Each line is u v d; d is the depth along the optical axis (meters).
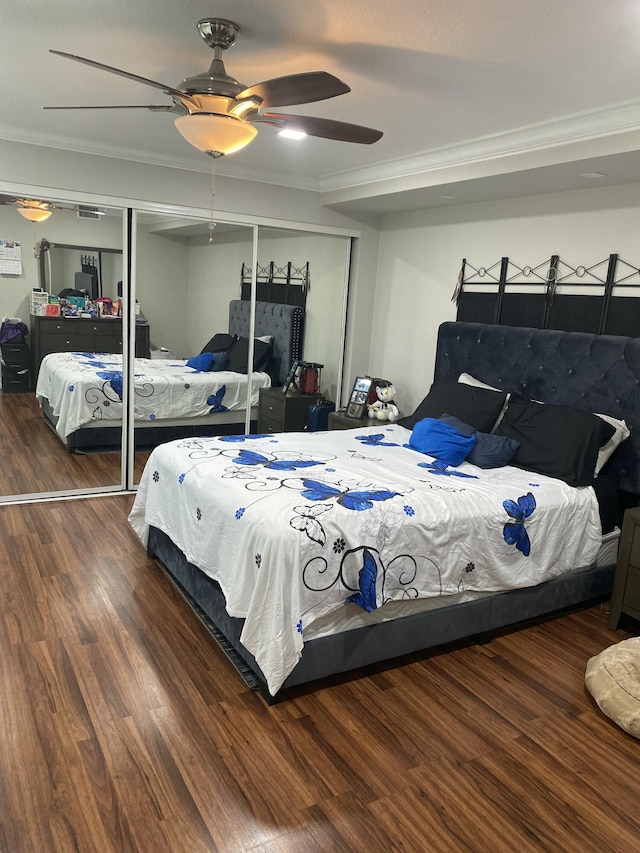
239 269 4.72
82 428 4.38
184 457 3.13
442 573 2.59
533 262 3.97
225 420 4.93
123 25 2.21
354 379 5.43
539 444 3.32
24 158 3.84
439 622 2.64
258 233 4.75
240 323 4.82
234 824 1.76
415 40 2.19
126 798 1.83
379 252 5.33
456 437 3.44
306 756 2.05
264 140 3.69
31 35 2.33
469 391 3.91
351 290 5.30
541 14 1.94
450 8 1.93
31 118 3.55
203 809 1.81
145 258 4.35
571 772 2.05
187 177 4.37
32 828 1.71
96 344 4.31
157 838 1.70
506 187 3.73
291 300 5.02
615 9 1.88
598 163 3.02
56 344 4.20
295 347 5.13
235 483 2.71
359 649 2.45
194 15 2.09
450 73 2.47
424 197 4.26
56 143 3.88
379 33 2.15
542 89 2.59
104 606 2.91
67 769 1.92
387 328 5.28
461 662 2.68
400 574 2.49
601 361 3.40
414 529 2.51
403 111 3.00
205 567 2.69
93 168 4.04
